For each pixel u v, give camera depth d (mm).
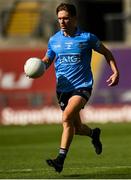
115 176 25047
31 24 91375
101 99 65250
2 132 57500
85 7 92438
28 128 61031
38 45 89875
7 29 91750
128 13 87688
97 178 24375
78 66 25734
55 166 24516
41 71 25469
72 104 24953
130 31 87188
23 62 67500
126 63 65375
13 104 67562
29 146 44344
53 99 66688
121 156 35312
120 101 65125
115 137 49719
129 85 65125
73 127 24969
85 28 92875
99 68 64688
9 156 36750
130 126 59688
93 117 65438
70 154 37406
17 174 26516
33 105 67062
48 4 91562
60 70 25984
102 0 92625
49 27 90562
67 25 25438
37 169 28859
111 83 25781
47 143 46688
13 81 67625
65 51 25781
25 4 92750
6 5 93188
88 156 35906
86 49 25781
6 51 67750
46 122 66562
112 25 88250
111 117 65250
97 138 28109
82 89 25547
